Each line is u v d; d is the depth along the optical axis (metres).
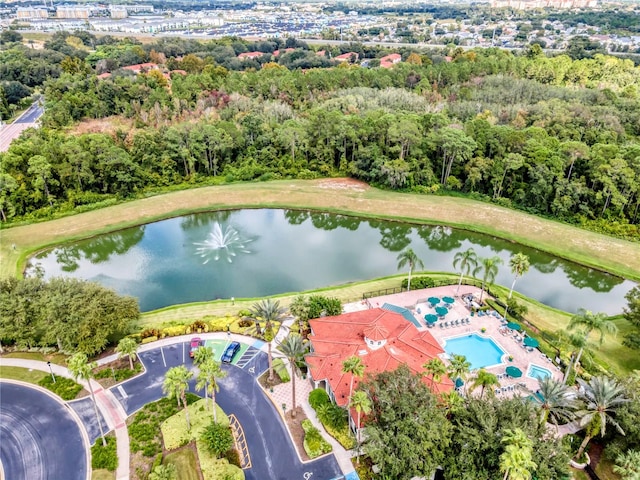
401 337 61.06
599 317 56.94
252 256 95.00
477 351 64.81
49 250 96.62
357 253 97.44
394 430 43.50
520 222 105.69
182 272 88.19
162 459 47.88
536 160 109.25
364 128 128.62
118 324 61.59
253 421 53.16
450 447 44.25
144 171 121.62
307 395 56.88
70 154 108.94
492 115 146.75
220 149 129.38
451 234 106.75
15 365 60.97
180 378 48.84
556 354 63.91
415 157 124.94
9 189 102.56
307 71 195.62
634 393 46.94
